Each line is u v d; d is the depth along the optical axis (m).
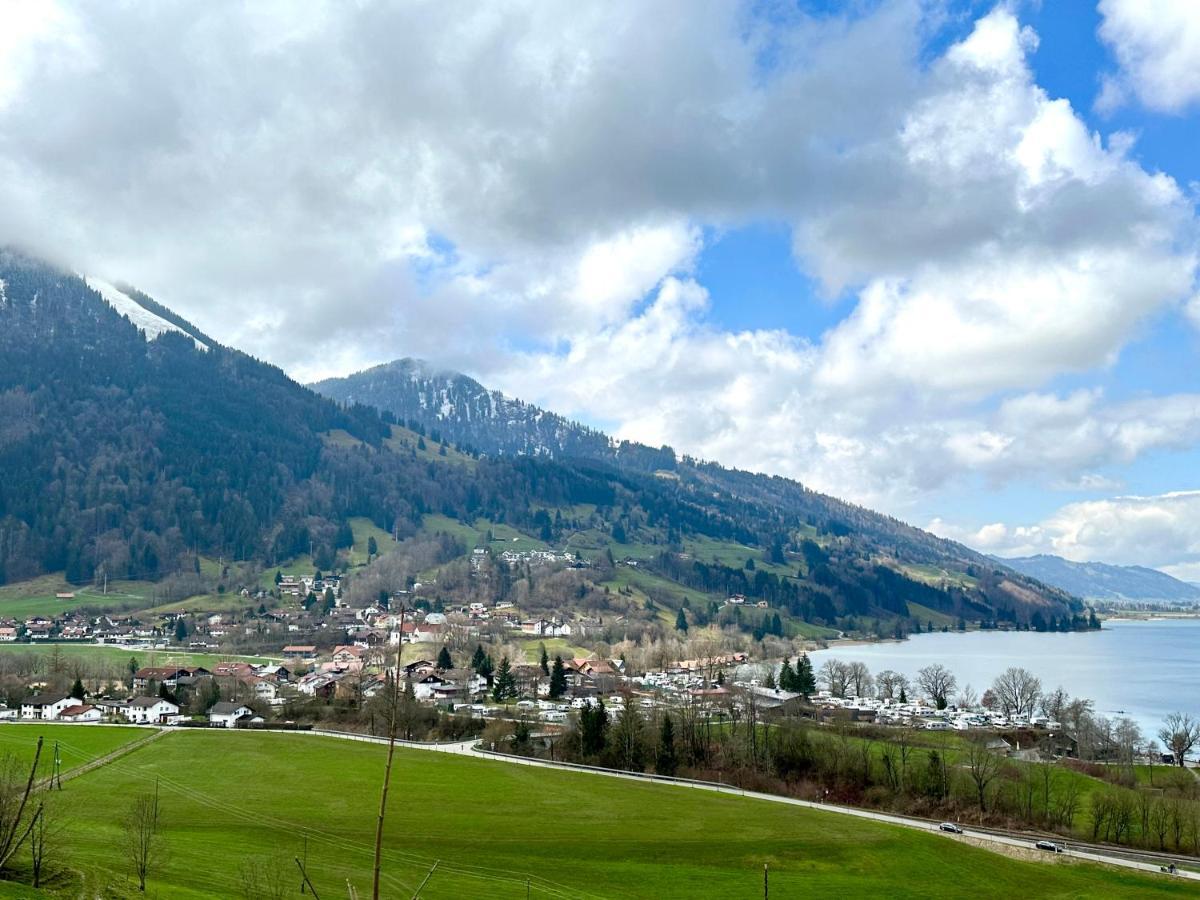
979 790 135.50
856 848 103.62
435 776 133.38
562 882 88.56
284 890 75.88
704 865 96.62
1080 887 97.44
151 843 82.75
